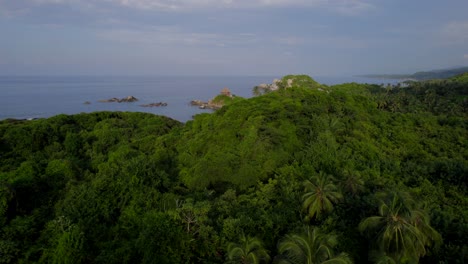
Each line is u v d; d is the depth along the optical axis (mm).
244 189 39625
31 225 32875
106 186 37938
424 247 25484
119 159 47125
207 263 26734
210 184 42250
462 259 24891
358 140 53750
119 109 167125
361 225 25906
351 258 25031
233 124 50938
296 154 44906
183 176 44125
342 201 32125
